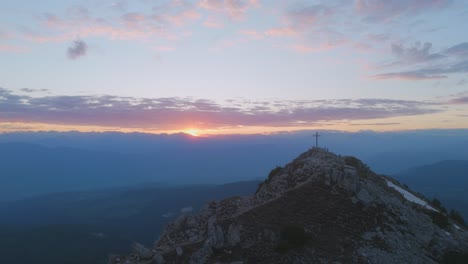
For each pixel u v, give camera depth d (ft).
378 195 189.06
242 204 199.52
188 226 187.32
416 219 180.65
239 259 152.97
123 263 161.58
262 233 163.12
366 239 161.48
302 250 152.15
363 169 233.76
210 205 204.33
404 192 243.19
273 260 149.89
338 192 189.16
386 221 173.47
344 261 147.33
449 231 187.11
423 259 154.81
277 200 184.44
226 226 169.17
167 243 176.24
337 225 168.25
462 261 155.43
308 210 176.86
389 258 151.43
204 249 159.43
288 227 159.02
